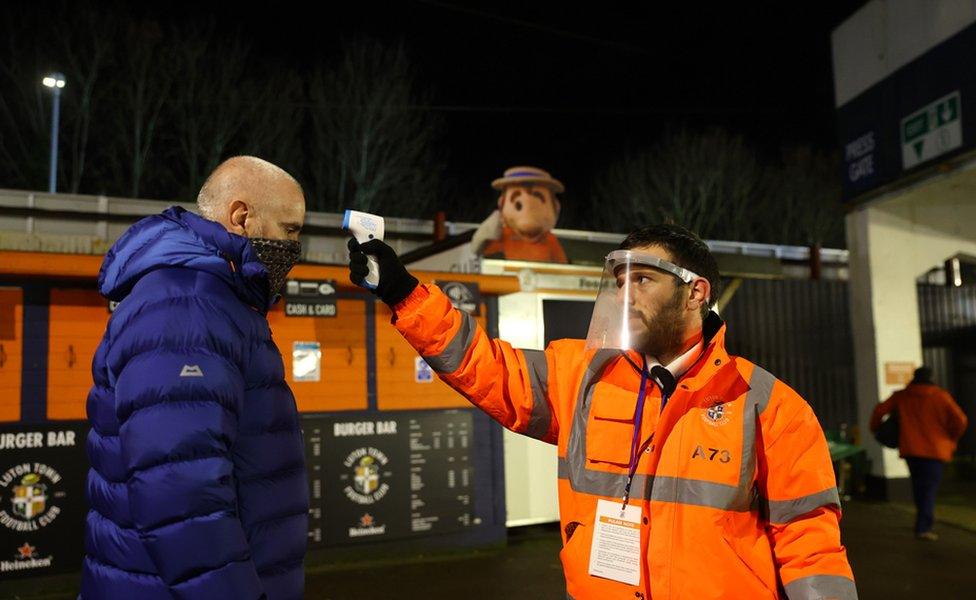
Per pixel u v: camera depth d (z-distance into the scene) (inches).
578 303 359.9
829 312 476.4
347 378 274.2
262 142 803.4
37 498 228.5
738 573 67.2
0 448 225.8
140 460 62.6
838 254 541.0
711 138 1050.7
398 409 281.1
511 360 80.7
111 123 770.2
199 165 784.3
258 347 74.1
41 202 362.6
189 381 65.0
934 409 316.5
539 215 390.0
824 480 70.7
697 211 1029.8
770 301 460.8
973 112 350.9
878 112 415.2
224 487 64.2
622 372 75.1
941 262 435.8
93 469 71.6
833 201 1067.3
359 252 75.4
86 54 759.1
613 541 70.6
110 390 69.2
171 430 63.1
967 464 495.2
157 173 777.6
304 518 76.4
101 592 67.8
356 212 76.9
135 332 66.8
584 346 81.4
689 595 66.5
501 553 286.4
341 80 836.6
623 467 71.9
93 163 769.6
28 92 745.0
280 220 79.9
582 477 73.7
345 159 831.1
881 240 427.5
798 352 464.1
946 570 266.7
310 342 269.7
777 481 70.4
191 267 70.4
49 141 743.7
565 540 75.4
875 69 417.1
